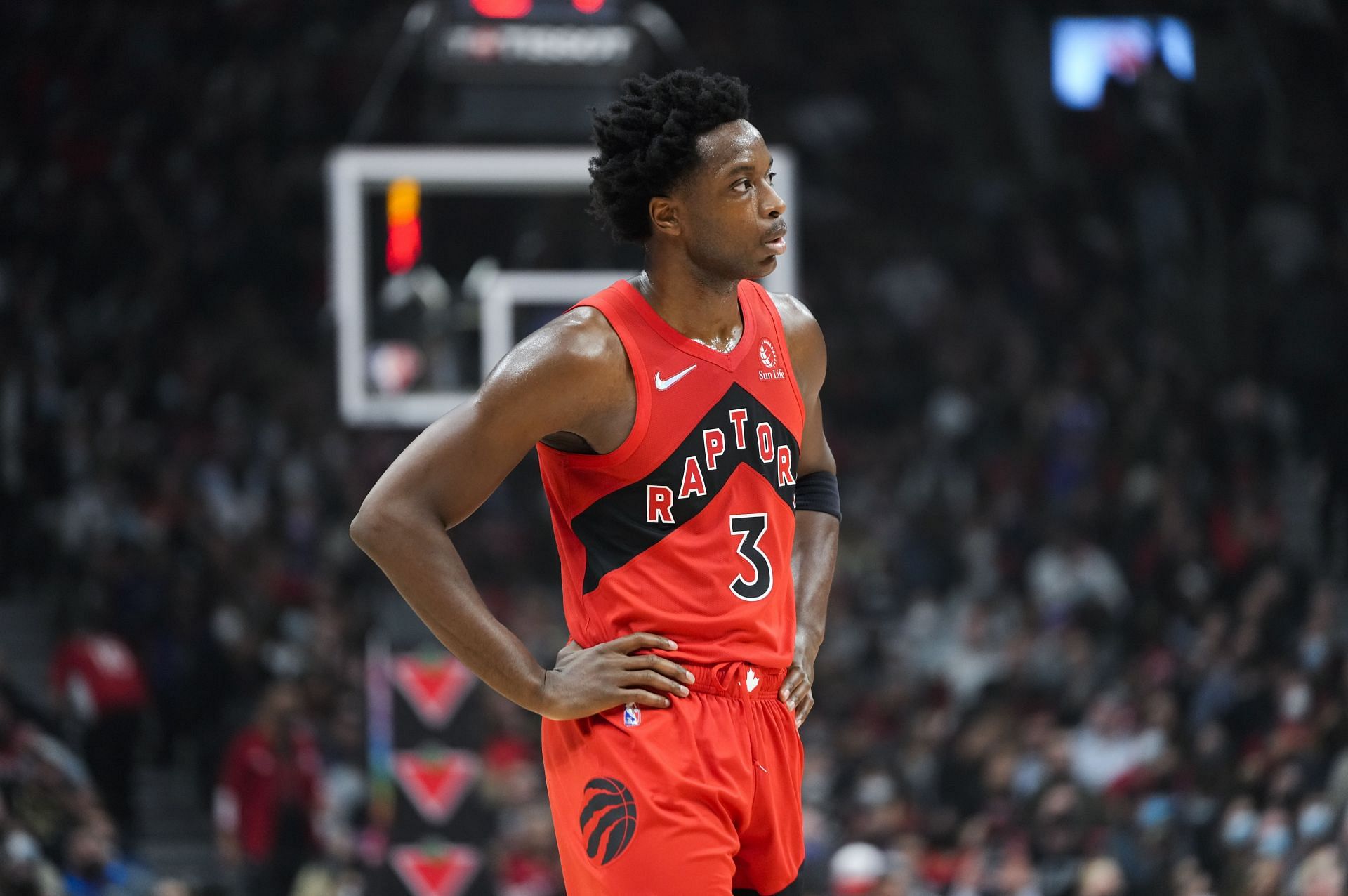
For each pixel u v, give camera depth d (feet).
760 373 28.53
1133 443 148.25
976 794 102.73
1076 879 91.25
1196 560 134.62
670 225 27.86
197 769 121.49
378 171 78.18
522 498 133.39
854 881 83.92
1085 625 123.24
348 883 93.25
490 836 72.18
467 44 74.49
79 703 112.57
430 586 27.12
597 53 74.90
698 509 27.63
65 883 88.28
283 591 128.57
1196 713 109.40
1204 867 93.91
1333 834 85.40
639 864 26.76
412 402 80.69
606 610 27.81
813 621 30.40
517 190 78.84
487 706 92.63
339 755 106.93
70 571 133.39
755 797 27.63
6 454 139.95
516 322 81.76
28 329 151.94
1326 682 101.65
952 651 126.31
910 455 156.87
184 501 134.62
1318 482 145.28
